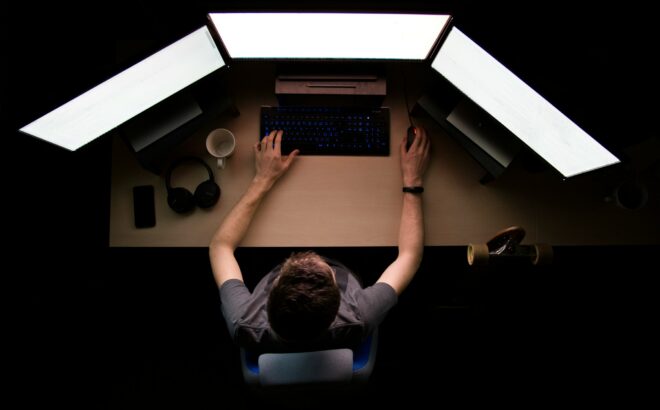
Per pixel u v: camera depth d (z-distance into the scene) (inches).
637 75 43.9
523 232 43.8
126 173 49.6
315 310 32.3
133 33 51.1
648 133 43.4
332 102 51.3
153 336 68.6
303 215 49.7
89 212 65.5
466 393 67.0
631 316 70.0
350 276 46.7
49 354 65.3
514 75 36.7
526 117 40.5
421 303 69.7
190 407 65.7
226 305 40.9
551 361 68.7
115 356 67.4
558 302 70.5
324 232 49.6
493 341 69.4
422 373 67.8
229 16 37.1
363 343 42.1
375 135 50.6
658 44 42.9
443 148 51.4
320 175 50.3
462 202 50.5
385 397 66.5
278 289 33.3
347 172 50.5
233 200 49.8
